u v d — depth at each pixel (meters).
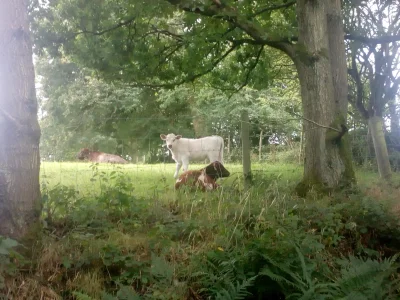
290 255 5.14
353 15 12.80
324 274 5.31
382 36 12.01
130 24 13.03
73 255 5.50
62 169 13.23
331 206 7.53
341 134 9.23
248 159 10.39
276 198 7.94
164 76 13.86
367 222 7.06
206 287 5.04
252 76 14.59
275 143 16.84
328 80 9.47
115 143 29.53
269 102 17.45
